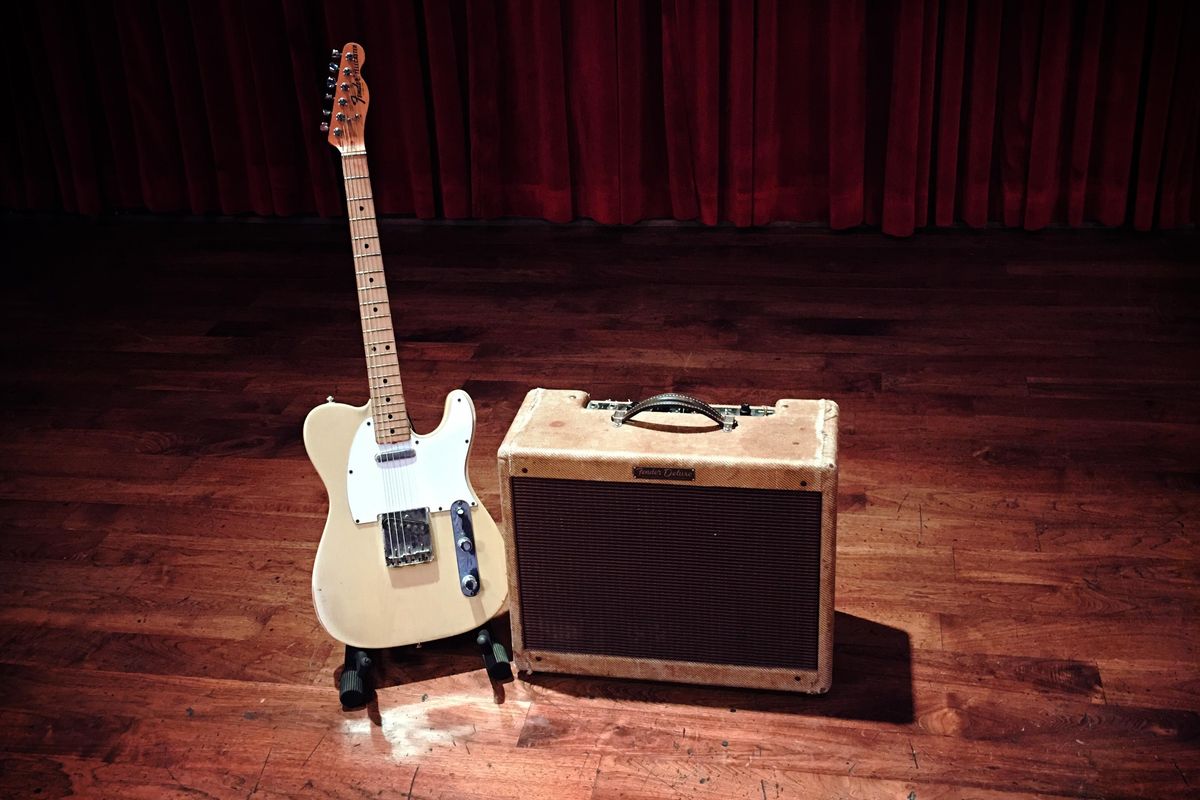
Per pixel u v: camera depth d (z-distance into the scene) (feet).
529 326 11.89
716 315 11.91
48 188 15.49
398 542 6.97
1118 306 11.64
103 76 14.64
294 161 14.71
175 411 10.65
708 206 13.76
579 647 7.14
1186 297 11.76
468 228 14.53
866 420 9.86
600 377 10.80
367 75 13.98
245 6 13.75
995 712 6.81
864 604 7.73
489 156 14.03
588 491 6.61
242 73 14.21
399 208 14.78
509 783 6.54
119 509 9.19
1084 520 8.43
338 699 7.20
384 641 7.19
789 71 13.10
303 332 12.12
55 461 9.90
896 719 6.81
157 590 8.23
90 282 13.55
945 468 9.12
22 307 12.94
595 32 12.98
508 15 13.35
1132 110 12.70
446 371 11.05
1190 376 10.30
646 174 13.96
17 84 14.89
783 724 6.83
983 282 12.32
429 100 14.24
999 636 7.39
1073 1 12.26
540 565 6.91
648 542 6.69
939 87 13.07
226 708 7.17
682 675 7.07
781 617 6.75
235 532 8.86
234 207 15.14
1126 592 7.70
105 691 7.34
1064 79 12.62
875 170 13.52
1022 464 9.12
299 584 8.25
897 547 8.25
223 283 13.41
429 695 7.18
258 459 9.81
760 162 13.46
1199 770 6.37
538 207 14.40
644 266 13.15
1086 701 6.85
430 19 13.41
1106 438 9.42
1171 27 12.24
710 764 6.58
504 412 10.28
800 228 13.92
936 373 10.57
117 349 11.89
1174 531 8.25
